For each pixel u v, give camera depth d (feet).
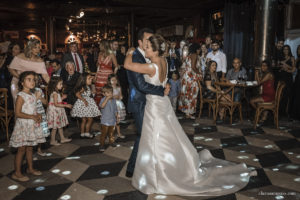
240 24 27.81
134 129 16.79
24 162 11.27
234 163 10.69
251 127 17.15
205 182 8.97
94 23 54.39
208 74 18.65
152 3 36.06
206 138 14.75
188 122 18.61
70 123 18.58
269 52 19.85
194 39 40.06
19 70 12.97
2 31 57.11
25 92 9.55
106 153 12.40
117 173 10.13
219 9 34.37
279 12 25.62
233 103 17.81
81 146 13.48
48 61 25.94
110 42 19.20
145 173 8.60
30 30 58.90
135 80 8.50
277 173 10.04
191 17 44.70
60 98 13.53
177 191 8.34
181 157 8.68
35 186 9.09
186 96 19.63
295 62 20.34
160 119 8.57
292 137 14.85
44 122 11.95
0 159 11.72
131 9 39.58
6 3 36.50
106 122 12.60
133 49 9.10
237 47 28.19
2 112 14.34
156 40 8.28
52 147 13.32
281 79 20.54
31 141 9.45
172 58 22.25
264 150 12.73
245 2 27.40
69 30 59.36
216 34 35.17
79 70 19.83
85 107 14.29
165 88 8.81
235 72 19.89
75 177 9.80
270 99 17.03
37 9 39.75
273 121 18.76
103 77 18.56
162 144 8.49
